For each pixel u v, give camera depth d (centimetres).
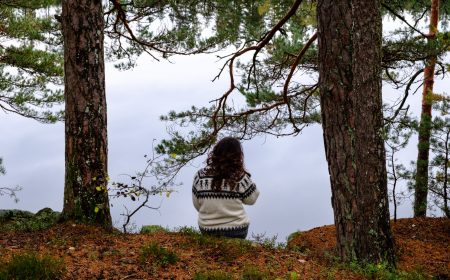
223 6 1647
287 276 561
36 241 679
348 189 735
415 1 1608
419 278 712
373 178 735
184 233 731
